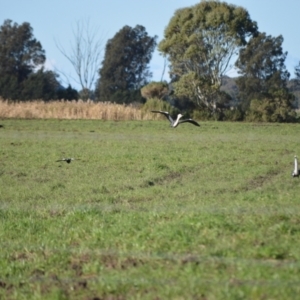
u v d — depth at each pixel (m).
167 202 64.25
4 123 182.25
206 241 45.12
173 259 42.69
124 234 49.34
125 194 71.62
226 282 37.81
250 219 49.75
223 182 79.50
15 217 59.09
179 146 124.31
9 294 41.81
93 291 40.06
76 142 131.88
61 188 76.94
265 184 76.56
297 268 39.31
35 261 46.47
